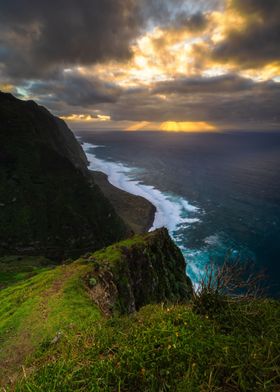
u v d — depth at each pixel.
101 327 5.73
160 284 35.31
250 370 3.14
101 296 22.66
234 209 105.12
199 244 75.81
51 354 5.89
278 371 3.05
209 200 118.25
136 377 3.36
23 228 82.81
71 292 20.67
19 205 86.50
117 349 4.22
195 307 4.79
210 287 4.93
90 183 102.56
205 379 3.13
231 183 149.12
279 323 4.13
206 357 3.42
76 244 86.31
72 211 89.69
